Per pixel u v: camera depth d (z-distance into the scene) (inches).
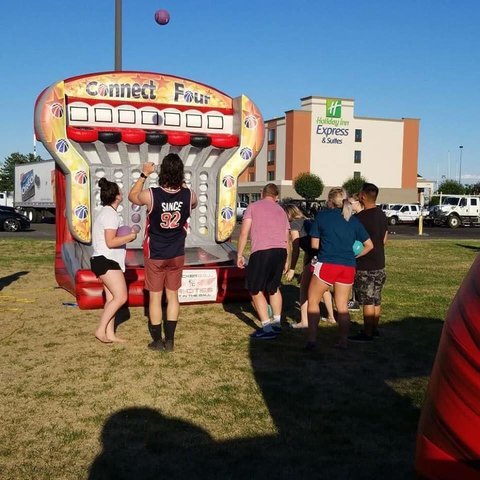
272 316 300.8
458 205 1579.7
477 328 72.9
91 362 222.5
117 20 430.0
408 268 542.6
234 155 361.7
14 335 261.7
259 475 137.6
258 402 184.2
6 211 1089.4
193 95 357.1
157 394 189.6
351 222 241.0
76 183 331.3
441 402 76.2
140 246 364.5
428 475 77.9
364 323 261.6
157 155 357.7
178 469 139.7
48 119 320.5
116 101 341.7
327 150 2778.1
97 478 134.9
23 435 157.8
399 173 2886.3
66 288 364.2
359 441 157.3
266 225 259.3
